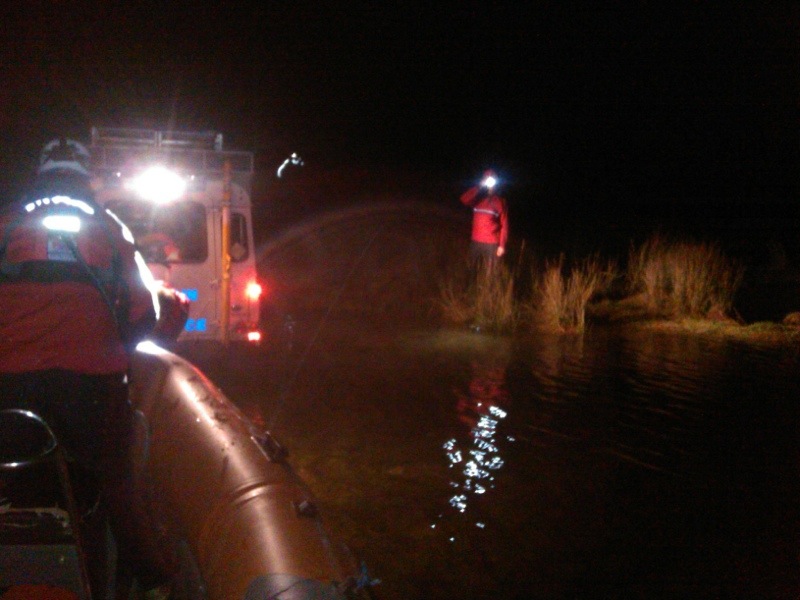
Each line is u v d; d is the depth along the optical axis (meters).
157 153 6.77
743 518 4.52
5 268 2.87
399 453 5.45
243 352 7.30
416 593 3.70
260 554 2.72
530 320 10.22
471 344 8.92
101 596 3.04
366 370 7.66
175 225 6.86
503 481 5.00
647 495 4.80
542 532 4.33
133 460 3.38
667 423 6.15
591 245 13.85
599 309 10.80
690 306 10.72
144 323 3.18
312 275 12.91
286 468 3.36
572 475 5.12
